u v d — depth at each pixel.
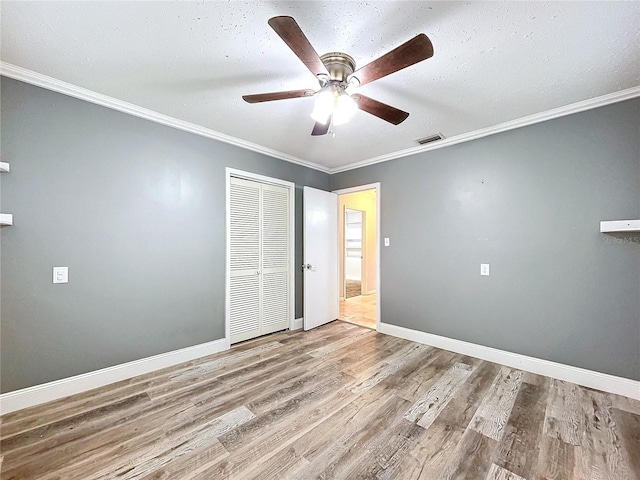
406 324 3.46
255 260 3.46
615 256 2.18
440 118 2.58
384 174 3.73
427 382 2.35
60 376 2.09
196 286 2.87
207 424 1.79
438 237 3.20
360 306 5.41
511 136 2.68
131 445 1.61
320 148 3.42
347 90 1.90
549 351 2.46
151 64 1.84
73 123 2.15
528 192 2.58
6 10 1.38
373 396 2.13
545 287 2.49
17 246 1.94
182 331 2.76
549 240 2.47
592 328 2.27
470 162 2.95
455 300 3.05
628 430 1.73
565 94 2.16
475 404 2.02
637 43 1.59
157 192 2.60
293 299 3.85
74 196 2.16
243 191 3.34
